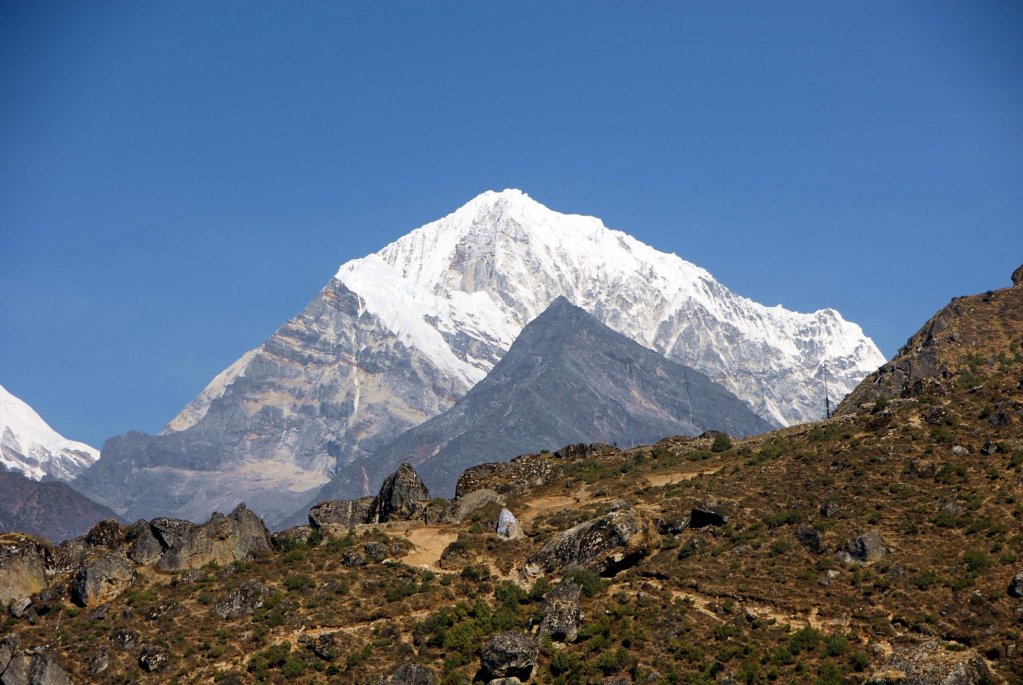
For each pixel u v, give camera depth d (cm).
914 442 16688
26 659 14425
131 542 17012
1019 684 12400
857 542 14675
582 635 13950
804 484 16388
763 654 13225
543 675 13538
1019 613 13312
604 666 13400
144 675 14488
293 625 14988
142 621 15338
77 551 16675
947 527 14912
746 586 14488
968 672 12106
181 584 16088
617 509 15912
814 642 13250
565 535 15700
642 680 13088
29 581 16150
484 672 13675
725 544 15425
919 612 13638
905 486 15812
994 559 14200
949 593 13850
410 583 15662
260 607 15400
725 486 16875
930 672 12088
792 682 12762
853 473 16325
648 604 14338
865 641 13325
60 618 15588
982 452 16162
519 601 14900
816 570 14600
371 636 14650
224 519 16888
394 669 14000
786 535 15350
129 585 16100
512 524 16625
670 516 16175
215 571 16338
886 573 14312
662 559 15300
